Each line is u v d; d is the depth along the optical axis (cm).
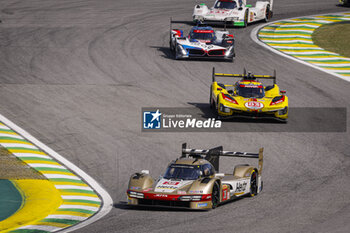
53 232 3931
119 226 4028
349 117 8238
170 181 4622
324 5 17812
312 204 4722
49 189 5316
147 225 4034
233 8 14112
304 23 14850
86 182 5634
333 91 9675
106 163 6256
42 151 6556
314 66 11312
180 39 11262
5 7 16762
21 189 5256
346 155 6550
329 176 5747
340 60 11744
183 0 18762
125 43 12675
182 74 10431
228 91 8025
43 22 14688
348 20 15238
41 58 11269
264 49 12469
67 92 9131
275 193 5144
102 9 16850
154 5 17700
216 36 11625
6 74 10106
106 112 8188
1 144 6662
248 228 3922
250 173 5053
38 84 9544
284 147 6838
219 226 3978
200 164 4769
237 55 11888
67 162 6244
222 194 4650
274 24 14862
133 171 6012
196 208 4366
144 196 4459
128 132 7356
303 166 6119
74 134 7219
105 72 10425
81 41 12762
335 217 4281
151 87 9569
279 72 10750
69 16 15600
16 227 4081
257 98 7888
